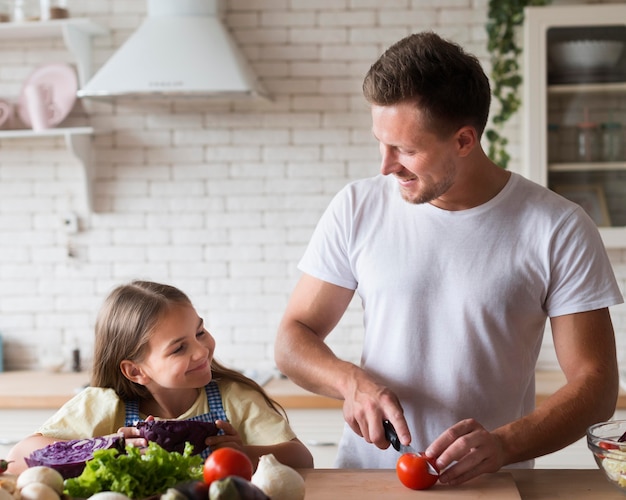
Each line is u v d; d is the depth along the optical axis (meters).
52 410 3.11
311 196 3.50
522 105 3.40
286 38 3.47
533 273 1.75
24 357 3.60
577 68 3.16
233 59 3.15
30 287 3.59
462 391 1.77
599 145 3.16
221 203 3.52
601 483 1.55
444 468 1.48
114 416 1.73
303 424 3.07
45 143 3.56
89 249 3.56
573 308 1.73
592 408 1.61
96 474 1.25
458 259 1.77
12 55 3.57
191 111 3.51
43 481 1.26
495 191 1.79
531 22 3.14
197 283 3.54
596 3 3.36
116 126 3.52
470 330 1.76
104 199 3.55
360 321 3.50
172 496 1.10
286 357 1.84
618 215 3.16
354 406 1.63
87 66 3.43
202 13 3.27
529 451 1.53
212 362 1.85
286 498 1.24
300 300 1.95
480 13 3.42
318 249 1.92
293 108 3.49
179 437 1.48
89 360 3.55
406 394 1.81
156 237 3.54
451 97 1.55
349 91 3.47
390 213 1.85
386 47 3.46
